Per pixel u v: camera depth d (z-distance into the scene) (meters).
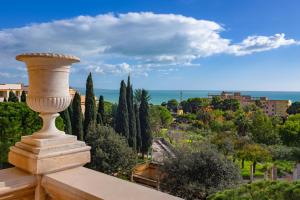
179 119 63.06
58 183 1.62
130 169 19.05
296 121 35.19
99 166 18.20
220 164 14.29
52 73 1.76
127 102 25.94
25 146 1.83
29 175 1.74
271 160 24.72
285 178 22.06
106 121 29.95
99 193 1.43
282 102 66.12
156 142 35.31
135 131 25.92
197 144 16.78
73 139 1.91
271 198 7.41
